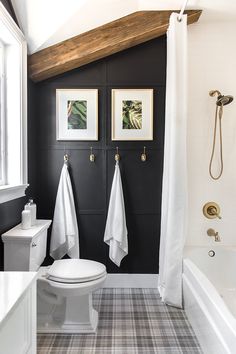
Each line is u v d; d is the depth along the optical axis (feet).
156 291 8.43
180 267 7.39
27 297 3.80
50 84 8.53
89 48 7.79
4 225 6.20
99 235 8.72
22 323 3.62
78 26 7.44
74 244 8.29
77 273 6.00
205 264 7.92
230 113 8.43
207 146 8.44
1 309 3.05
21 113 7.01
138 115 8.57
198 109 8.39
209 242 8.49
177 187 7.40
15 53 6.88
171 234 7.43
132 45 8.37
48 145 8.61
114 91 8.51
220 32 8.29
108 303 7.65
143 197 8.69
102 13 7.32
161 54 8.53
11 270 5.94
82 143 8.63
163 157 8.64
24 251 5.92
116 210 8.27
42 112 8.56
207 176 8.49
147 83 8.55
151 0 7.25
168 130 7.77
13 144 7.00
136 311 7.23
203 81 8.36
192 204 8.49
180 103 7.38
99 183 8.67
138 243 8.73
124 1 7.14
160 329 6.45
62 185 8.39
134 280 8.71
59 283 5.88
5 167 6.94
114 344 5.91
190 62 8.32
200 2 7.30
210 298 5.31
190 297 6.64
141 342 5.97
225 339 4.50
